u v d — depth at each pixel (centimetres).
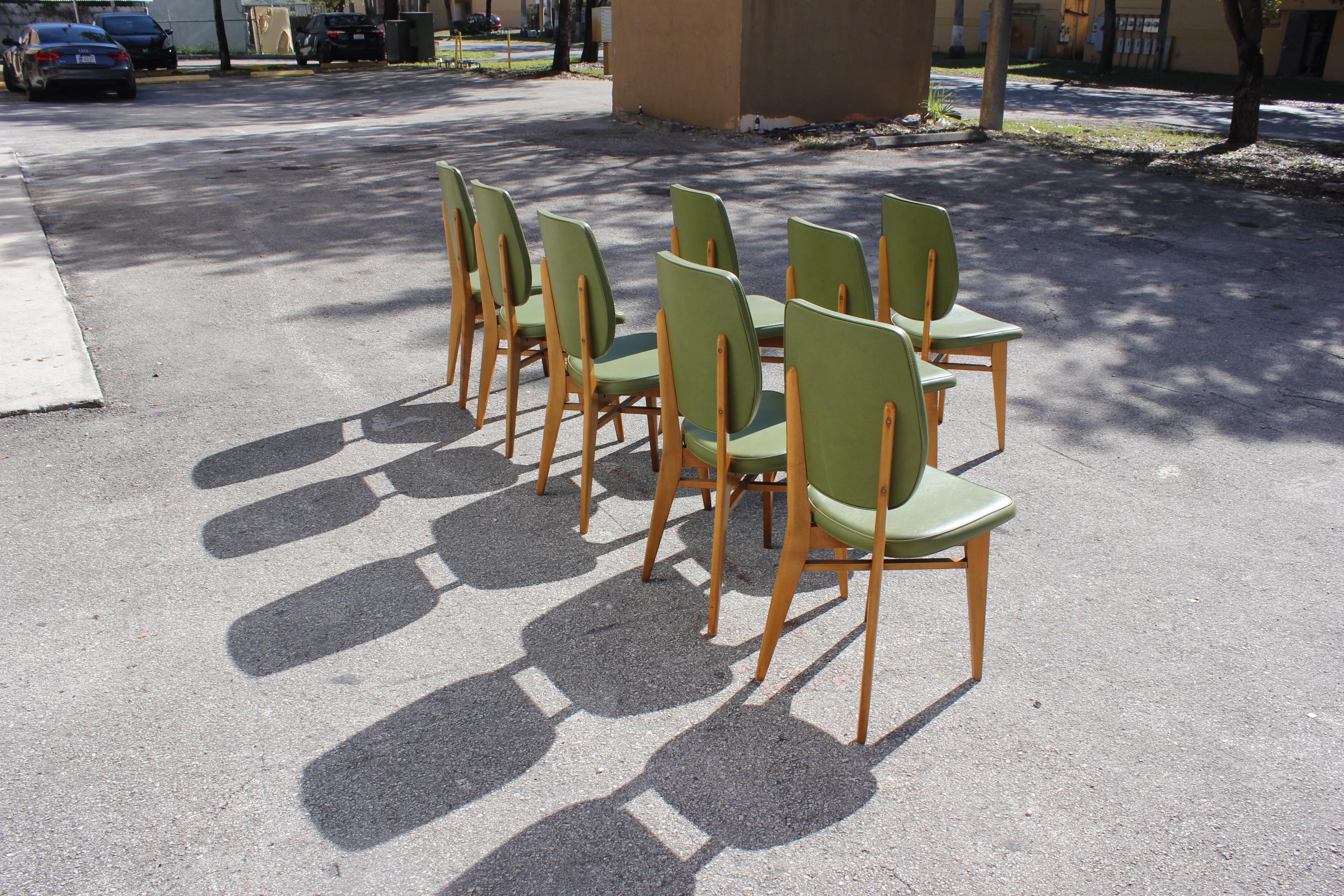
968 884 203
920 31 1401
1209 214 880
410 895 199
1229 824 219
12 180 979
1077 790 228
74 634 281
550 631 287
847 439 225
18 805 221
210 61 3098
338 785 227
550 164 1112
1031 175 1071
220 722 247
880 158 1180
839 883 203
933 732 247
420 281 652
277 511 353
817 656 278
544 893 200
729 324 250
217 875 203
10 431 412
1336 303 620
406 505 360
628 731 247
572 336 331
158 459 392
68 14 3045
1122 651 279
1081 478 386
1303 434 425
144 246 734
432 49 2750
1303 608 300
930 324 383
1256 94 1227
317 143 1265
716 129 1358
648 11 1437
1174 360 517
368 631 285
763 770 234
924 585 314
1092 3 3123
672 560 328
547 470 366
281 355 512
